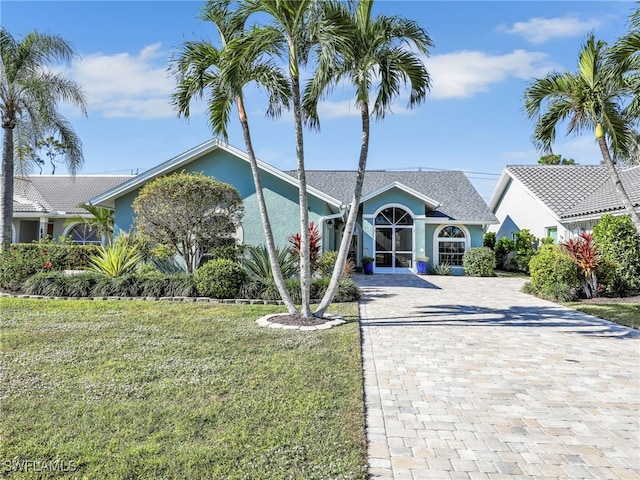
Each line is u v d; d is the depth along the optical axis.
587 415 4.56
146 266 13.88
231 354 6.42
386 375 5.79
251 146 9.31
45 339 7.06
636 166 20.77
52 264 15.45
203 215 13.11
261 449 3.65
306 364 5.99
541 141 10.76
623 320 9.52
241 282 11.79
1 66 16.06
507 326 9.04
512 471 3.43
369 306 11.48
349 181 27.05
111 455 3.51
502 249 25.52
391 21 8.70
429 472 3.39
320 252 14.92
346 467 3.40
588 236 14.74
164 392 4.88
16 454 3.51
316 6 7.39
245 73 8.62
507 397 5.04
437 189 26.27
